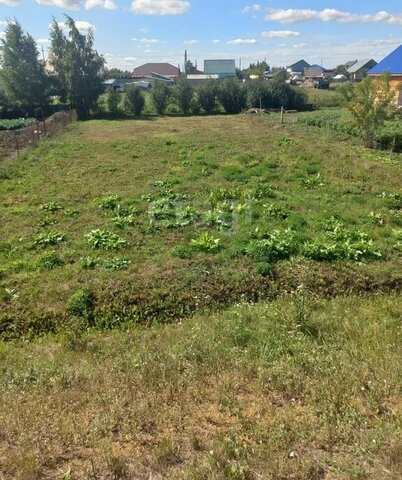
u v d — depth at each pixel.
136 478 3.33
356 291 7.95
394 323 6.29
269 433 3.71
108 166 16.62
